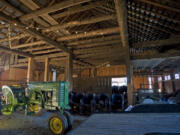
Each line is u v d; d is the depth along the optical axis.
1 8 3.58
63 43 6.18
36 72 10.75
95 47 6.71
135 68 10.67
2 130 3.28
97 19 3.79
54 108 3.32
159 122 2.14
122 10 3.07
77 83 7.83
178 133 1.59
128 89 5.71
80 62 9.18
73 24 4.14
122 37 4.82
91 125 2.01
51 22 4.32
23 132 3.16
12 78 9.24
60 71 13.32
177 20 3.58
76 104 5.59
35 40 6.04
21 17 3.82
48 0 3.56
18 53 6.99
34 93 3.71
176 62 7.66
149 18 3.95
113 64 10.43
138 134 1.60
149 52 6.77
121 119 2.38
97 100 5.46
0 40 5.60
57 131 3.00
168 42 5.21
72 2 3.11
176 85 10.54
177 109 3.34
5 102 4.30
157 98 7.02
